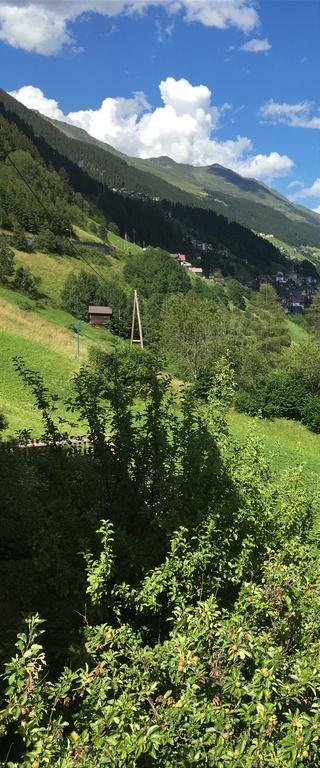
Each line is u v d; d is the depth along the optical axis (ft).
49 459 22.80
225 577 20.36
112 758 11.06
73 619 21.57
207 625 13.87
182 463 22.77
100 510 21.09
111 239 522.47
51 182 487.61
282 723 13.60
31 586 23.30
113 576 19.22
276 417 139.33
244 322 301.22
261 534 22.35
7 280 250.16
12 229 364.58
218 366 28.04
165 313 264.11
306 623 17.28
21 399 87.61
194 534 20.49
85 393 24.79
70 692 16.39
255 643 14.05
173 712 12.22
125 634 15.16
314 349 178.09
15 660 11.90
